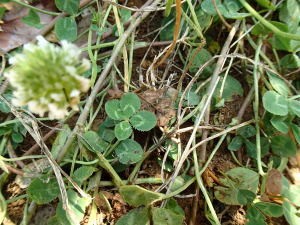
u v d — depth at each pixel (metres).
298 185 0.12
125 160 0.11
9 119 0.12
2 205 0.11
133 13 0.14
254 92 0.13
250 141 0.13
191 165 0.12
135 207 0.11
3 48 0.13
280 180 0.11
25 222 0.11
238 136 0.13
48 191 0.11
